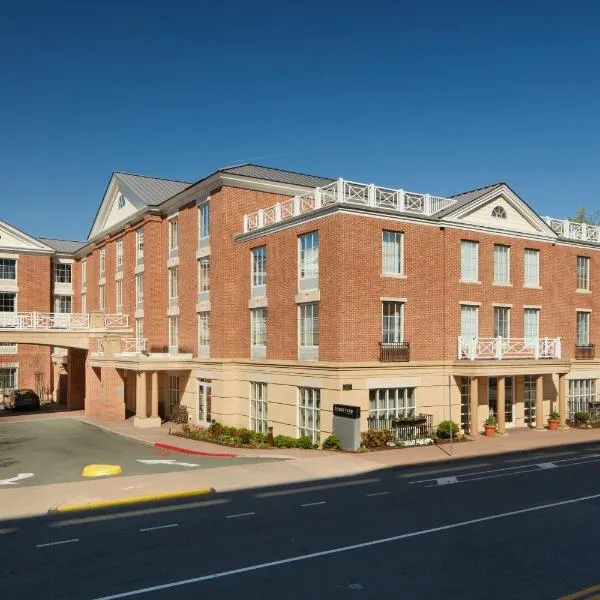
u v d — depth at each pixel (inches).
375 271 1017.5
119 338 1448.1
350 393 973.8
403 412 1043.3
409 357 1042.1
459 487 700.7
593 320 1363.2
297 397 1065.5
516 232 1201.4
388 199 1074.1
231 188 1242.0
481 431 1143.6
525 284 1223.5
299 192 1309.1
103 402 1449.3
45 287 2095.2
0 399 1962.4
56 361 1943.9
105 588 392.5
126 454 969.5
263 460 880.9
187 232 1387.8
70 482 729.0
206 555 456.8
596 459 897.5
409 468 826.2
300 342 1071.6
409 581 405.4
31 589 391.2
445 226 1102.4
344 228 986.1
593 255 1365.7
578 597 380.2
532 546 481.1
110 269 1803.6
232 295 1234.0
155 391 1326.3
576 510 593.9
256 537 502.0
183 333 1397.6
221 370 1221.1
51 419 1493.6
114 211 1782.7
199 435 1135.6
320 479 749.3
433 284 1089.4
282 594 382.9
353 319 986.7
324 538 500.1
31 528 534.9
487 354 1123.9
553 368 1164.5
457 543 487.8
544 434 1131.3
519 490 684.1
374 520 555.5
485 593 385.7
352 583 401.4
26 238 2069.4
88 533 517.3
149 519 563.2
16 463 893.8
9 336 1450.5
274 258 1138.0
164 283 1504.7
